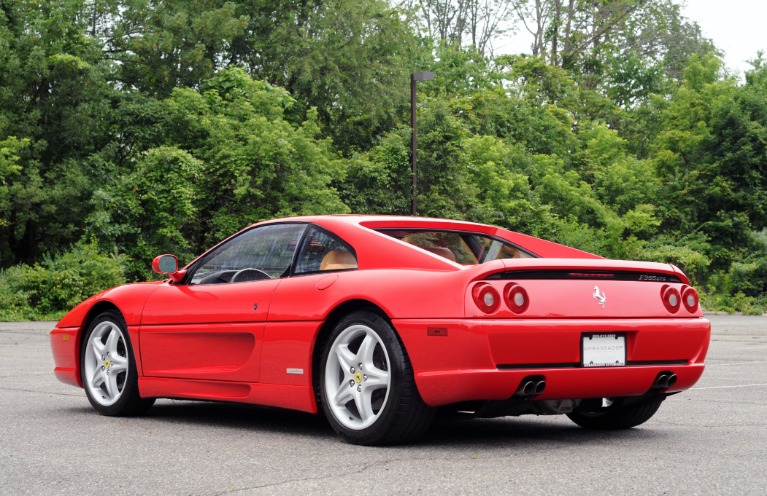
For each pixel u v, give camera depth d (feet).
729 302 129.59
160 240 91.97
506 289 14.65
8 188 88.89
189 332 18.49
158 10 111.24
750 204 157.69
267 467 13.61
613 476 12.85
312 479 12.66
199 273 19.35
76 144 98.27
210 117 100.83
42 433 17.34
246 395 17.47
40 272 79.00
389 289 15.29
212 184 97.76
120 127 102.68
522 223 134.72
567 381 14.97
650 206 151.12
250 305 17.46
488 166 134.51
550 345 14.75
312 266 17.03
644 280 16.31
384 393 15.51
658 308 16.15
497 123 164.04
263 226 18.61
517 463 13.92
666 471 13.28
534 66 182.80
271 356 16.89
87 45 98.22
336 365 16.07
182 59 110.22
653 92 197.88
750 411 21.30
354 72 122.83
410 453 14.83
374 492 11.75
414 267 15.55
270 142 94.94
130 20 111.75
